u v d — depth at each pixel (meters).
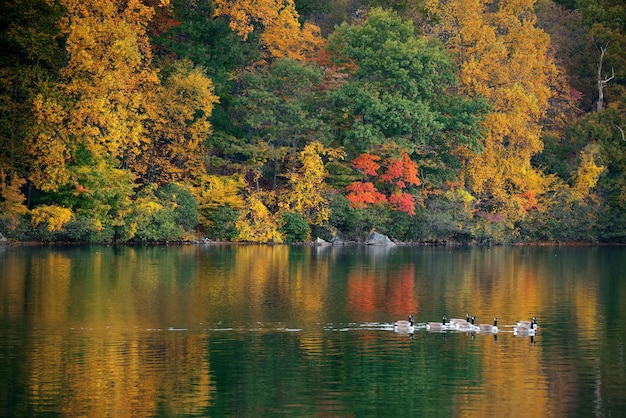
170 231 121.75
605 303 76.06
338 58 138.75
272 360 54.91
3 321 64.44
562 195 144.50
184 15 138.12
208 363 54.03
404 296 78.19
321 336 61.47
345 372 52.53
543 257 117.38
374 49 134.75
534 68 146.62
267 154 130.25
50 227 112.38
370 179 137.50
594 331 64.31
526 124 143.12
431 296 78.56
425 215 135.50
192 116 128.38
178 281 83.62
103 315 66.88
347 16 169.38
